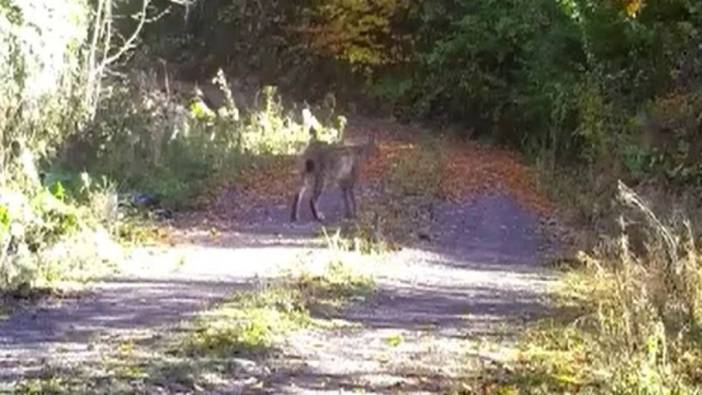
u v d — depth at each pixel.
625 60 20.69
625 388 6.49
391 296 10.10
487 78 27.72
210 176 17.84
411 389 6.82
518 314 9.45
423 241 13.99
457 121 29.00
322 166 15.43
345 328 8.57
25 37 13.62
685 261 8.89
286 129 23.61
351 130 27.80
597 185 17.02
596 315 8.34
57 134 15.91
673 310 8.12
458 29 29.27
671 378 6.56
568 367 7.41
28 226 11.44
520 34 26.09
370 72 32.00
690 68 18.84
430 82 30.09
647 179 16.38
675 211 11.73
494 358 7.71
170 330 8.24
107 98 18.86
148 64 29.42
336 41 32.06
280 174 18.94
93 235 12.21
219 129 21.50
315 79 32.84
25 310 9.03
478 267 12.28
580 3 20.88
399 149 23.30
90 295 9.73
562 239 14.53
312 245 13.28
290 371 7.11
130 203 15.02
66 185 14.51
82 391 6.41
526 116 24.89
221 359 7.28
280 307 9.16
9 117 13.28
